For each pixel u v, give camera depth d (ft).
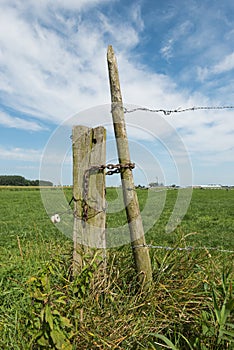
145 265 10.52
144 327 8.90
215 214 56.29
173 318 9.46
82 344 8.51
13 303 11.53
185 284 10.39
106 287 10.01
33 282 9.02
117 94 10.80
